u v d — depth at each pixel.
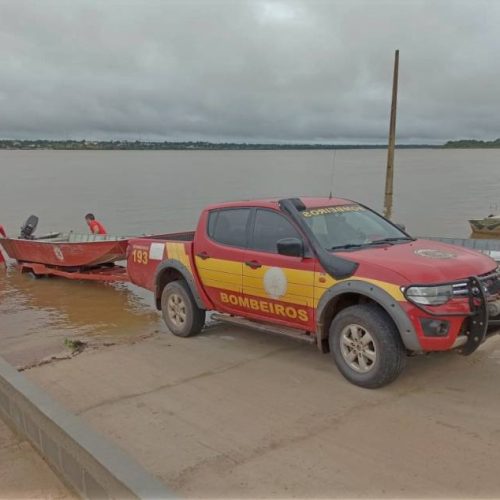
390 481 3.45
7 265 14.31
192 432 4.26
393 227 6.16
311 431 4.17
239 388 5.12
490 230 24.52
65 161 191.25
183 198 41.53
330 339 5.14
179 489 3.48
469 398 4.66
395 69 17.75
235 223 6.18
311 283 5.23
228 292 6.17
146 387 5.28
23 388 4.25
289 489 3.42
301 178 73.88
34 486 3.67
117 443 4.14
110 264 11.88
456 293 4.58
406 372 5.27
